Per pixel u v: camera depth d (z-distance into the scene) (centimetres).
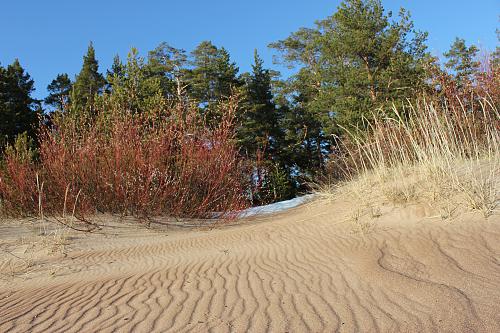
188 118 1398
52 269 701
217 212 1323
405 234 569
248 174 1558
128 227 1113
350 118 2112
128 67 1925
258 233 827
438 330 293
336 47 2403
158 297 441
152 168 1195
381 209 716
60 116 1397
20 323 394
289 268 515
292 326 329
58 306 442
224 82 3050
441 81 1264
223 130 1447
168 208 1231
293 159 3316
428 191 697
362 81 2278
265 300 398
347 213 770
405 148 904
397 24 2309
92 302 445
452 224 564
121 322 372
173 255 727
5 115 2417
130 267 659
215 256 661
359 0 2322
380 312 337
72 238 975
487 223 536
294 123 3541
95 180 1198
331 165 1531
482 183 603
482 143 827
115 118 1353
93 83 3344
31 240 933
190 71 3147
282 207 1488
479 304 325
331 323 327
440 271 413
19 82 3145
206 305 400
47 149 1230
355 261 495
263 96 3212
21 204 1186
